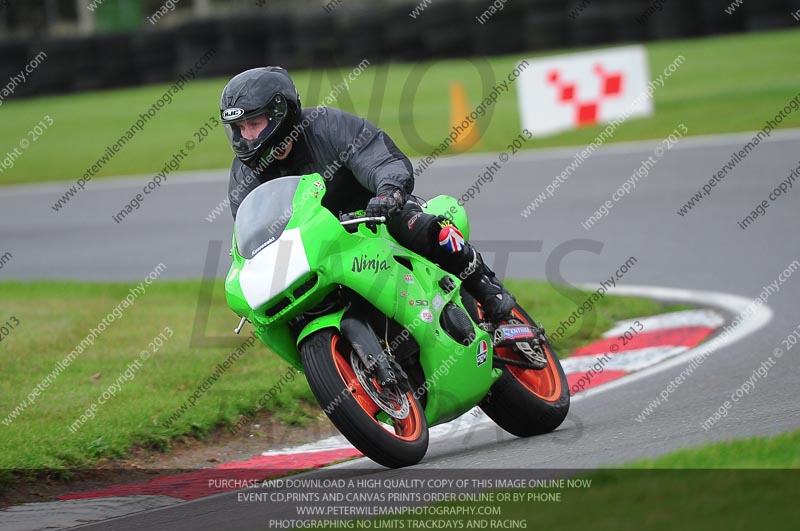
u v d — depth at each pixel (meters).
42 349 27.83
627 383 22.58
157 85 97.50
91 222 51.91
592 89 58.12
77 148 72.50
